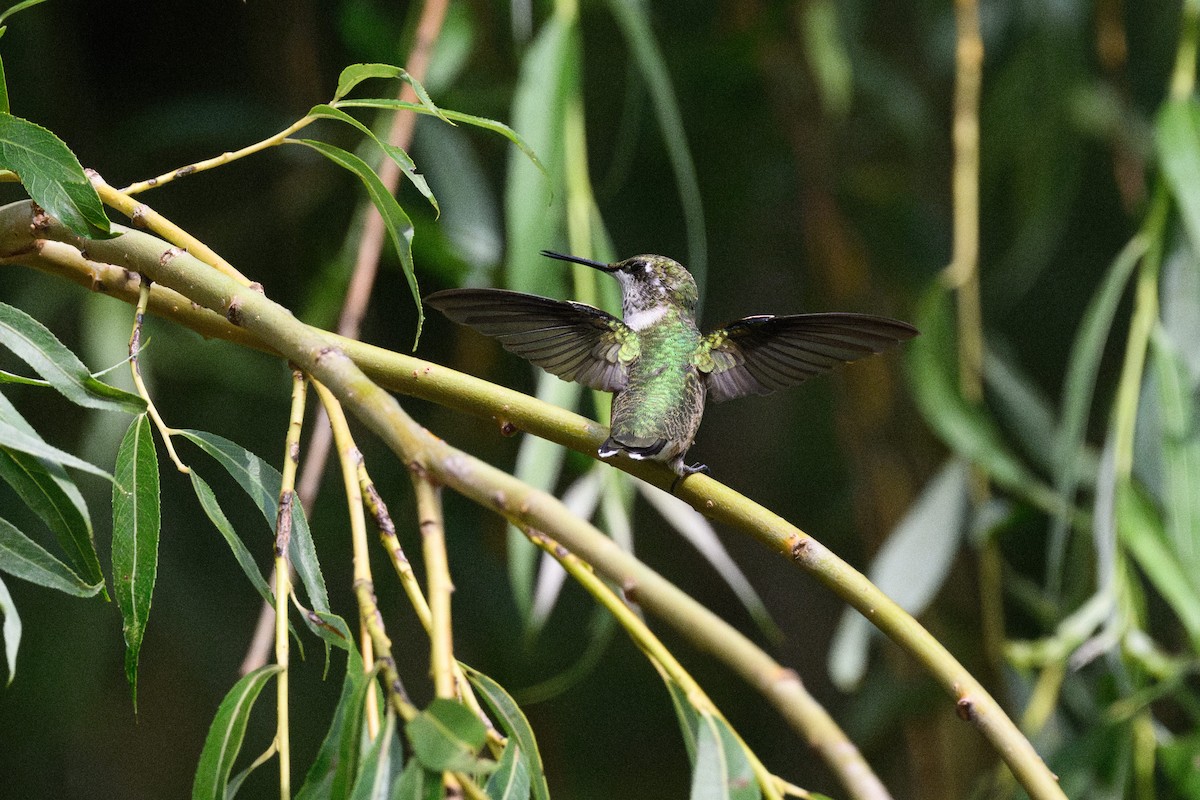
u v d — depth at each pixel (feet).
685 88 13.26
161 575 13.05
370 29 12.92
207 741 12.11
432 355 13.24
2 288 13.00
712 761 12.12
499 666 13.30
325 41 13.24
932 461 13.38
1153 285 12.84
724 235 13.35
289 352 12.13
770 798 12.12
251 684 12.12
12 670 12.10
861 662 12.80
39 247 12.25
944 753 13.29
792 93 13.38
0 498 12.91
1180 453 12.76
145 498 12.17
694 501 12.19
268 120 13.12
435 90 12.89
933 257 13.43
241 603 13.10
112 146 13.14
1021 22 13.30
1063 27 13.24
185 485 13.09
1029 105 13.25
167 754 13.23
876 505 13.38
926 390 12.89
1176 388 12.80
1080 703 13.03
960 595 13.34
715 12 13.33
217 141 13.15
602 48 13.25
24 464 12.17
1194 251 12.84
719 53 13.25
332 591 13.14
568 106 12.73
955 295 13.10
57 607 13.01
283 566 12.12
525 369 13.21
